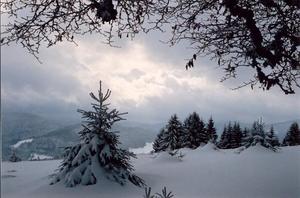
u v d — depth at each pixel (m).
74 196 14.51
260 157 23.34
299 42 6.39
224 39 7.07
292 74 7.14
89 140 16.75
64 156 17.19
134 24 6.38
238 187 15.46
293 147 32.69
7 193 15.06
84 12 5.78
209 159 26.25
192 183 16.77
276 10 6.98
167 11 6.59
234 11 6.09
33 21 5.55
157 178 18.05
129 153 16.97
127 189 15.49
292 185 14.82
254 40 6.15
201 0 6.92
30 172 22.78
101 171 16.17
